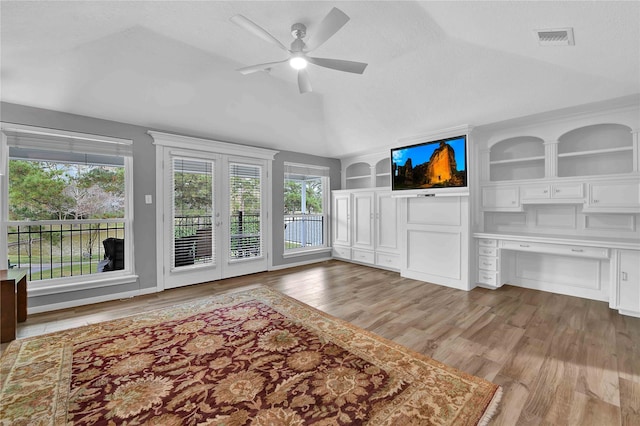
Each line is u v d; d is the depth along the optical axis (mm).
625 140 3346
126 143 3645
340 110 4348
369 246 5469
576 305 3316
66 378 1918
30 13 1819
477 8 2018
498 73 2918
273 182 5219
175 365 2078
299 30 2357
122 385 1847
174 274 4043
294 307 3252
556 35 2119
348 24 2439
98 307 3264
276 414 1597
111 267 3686
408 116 3969
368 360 2148
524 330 2660
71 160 3406
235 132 4367
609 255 3064
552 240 3369
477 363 2107
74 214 3416
